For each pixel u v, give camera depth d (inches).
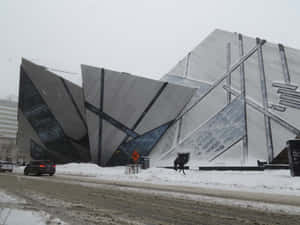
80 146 1800.0
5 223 170.1
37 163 856.9
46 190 402.6
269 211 250.4
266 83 1445.6
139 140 1558.8
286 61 1476.4
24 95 1756.9
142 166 1302.9
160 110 1601.9
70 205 266.2
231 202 304.2
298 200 329.1
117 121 1524.4
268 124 1315.2
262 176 721.6
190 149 1467.8
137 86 1530.5
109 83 1485.0
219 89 1577.3
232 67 1603.1
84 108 1609.3
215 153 1363.2
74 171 1256.8
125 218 210.7
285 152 1222.9
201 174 880.3
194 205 281.3
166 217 219.6
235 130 1369.3
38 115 1769.2
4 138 5059.1
